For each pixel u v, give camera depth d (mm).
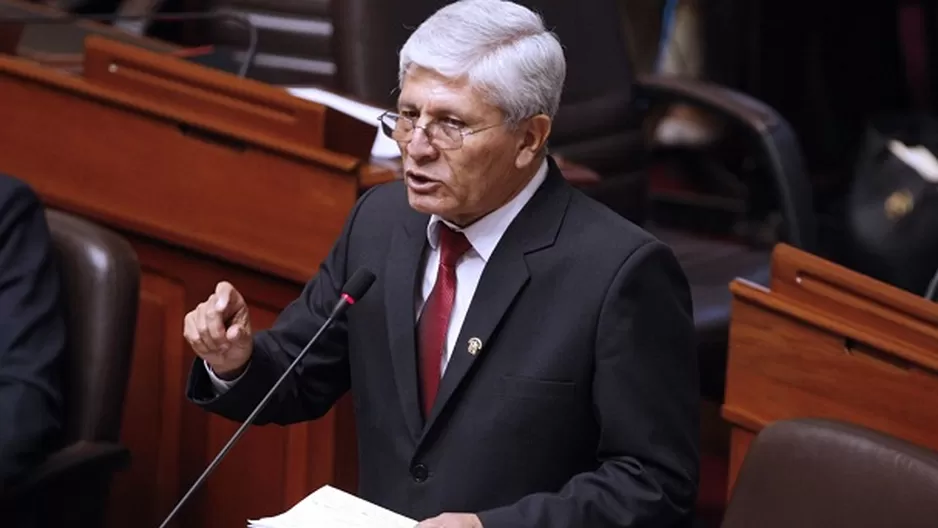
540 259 7414
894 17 19172
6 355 9141
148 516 11047
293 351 7918
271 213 10039
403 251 7746
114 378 9633
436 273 7680
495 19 7062
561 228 7480
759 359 9000
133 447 11055
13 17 12977
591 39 13445
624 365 7219
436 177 7109
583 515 7039
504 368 7359
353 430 10289
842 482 7578
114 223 10734
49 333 9320
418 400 7523
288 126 9906
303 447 10289
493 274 7430
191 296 10695
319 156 9695
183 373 10805
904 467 7441
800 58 19406
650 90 13766
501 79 6996
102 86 10727
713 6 19141
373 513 7109
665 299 7379
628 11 19234
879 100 19500
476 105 7016
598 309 7270
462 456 7387
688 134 19141
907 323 8523
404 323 7590
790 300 8891
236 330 7465
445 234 7586
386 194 8094
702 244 13977
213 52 13039
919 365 8391
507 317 7395
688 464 7379
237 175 10141
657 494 7164
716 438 14070
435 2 12078
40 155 11023
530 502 7062
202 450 10758
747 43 19281
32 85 10961
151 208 10578
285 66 14211
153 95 10547
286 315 8102
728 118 13422
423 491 7457
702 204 19375
